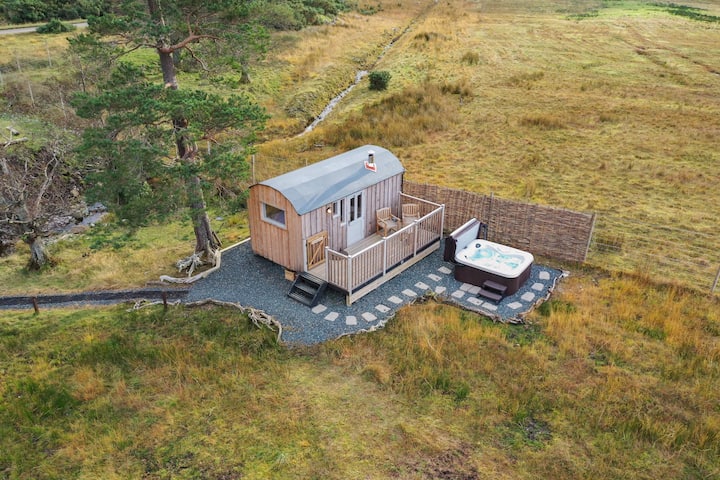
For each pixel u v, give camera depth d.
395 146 26.83
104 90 14.07
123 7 13.90
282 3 50.19
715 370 10.99
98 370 11.40
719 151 24.03
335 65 43.91
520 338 12.44
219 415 10.00
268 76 38.81
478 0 77.94
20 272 17.61
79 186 23.62
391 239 14.84
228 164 14.02
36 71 31.81
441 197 18.02
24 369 11.72
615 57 42.34
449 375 10.96
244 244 17.64
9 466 8.97
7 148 22.36
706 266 15.30
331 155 26.25
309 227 14.55
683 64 39.44
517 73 38.50
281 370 11.32
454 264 15.73
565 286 14.84
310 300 14.18
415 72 40.41
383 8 71.19
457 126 29.05
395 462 8.88
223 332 12.70
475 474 8.62
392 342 12.24
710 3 73.12
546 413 9.96
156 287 15.41
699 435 9.21
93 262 17.70
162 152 13.32
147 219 14.12
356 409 10.13
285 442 9.34
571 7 70.06
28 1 44.53
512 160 24.17
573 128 27.84
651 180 21.48
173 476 8.68
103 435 9.55
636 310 13.29
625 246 16.47
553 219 15.88
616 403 10.14
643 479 8.48
